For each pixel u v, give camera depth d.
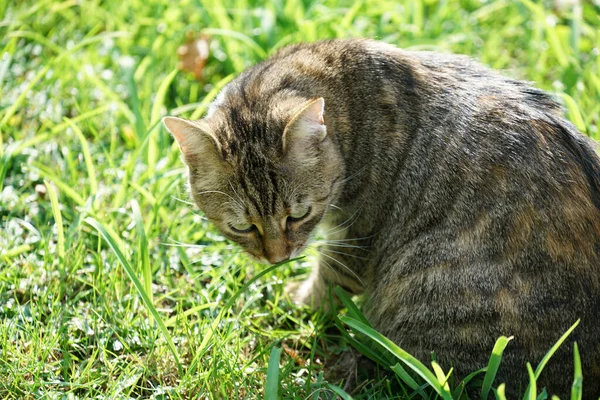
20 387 5.19
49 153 7.29
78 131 6.48
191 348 5.47
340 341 6.02
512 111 5.43
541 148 5.26
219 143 5.28
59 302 5.82
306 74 5.81
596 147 5.71
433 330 5.32
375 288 5.89
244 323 5.75
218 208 5.51
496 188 5.21
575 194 5.14
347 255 6.00
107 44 8.34
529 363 4.68
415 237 5.53
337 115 5.72
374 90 5.77
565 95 6.65
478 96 5.58
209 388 5.14
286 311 6.26
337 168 5.59
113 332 5.65
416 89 5.72
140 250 5.73
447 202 5.39
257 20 8.53
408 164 5.62
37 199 6.84
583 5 8.59
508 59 8.27
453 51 8.21
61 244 5.90
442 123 5.56
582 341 5.01
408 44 8.06
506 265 5.09
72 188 6.73
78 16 8.88
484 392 4.87
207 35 8.34
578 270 5.02
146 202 6.70
